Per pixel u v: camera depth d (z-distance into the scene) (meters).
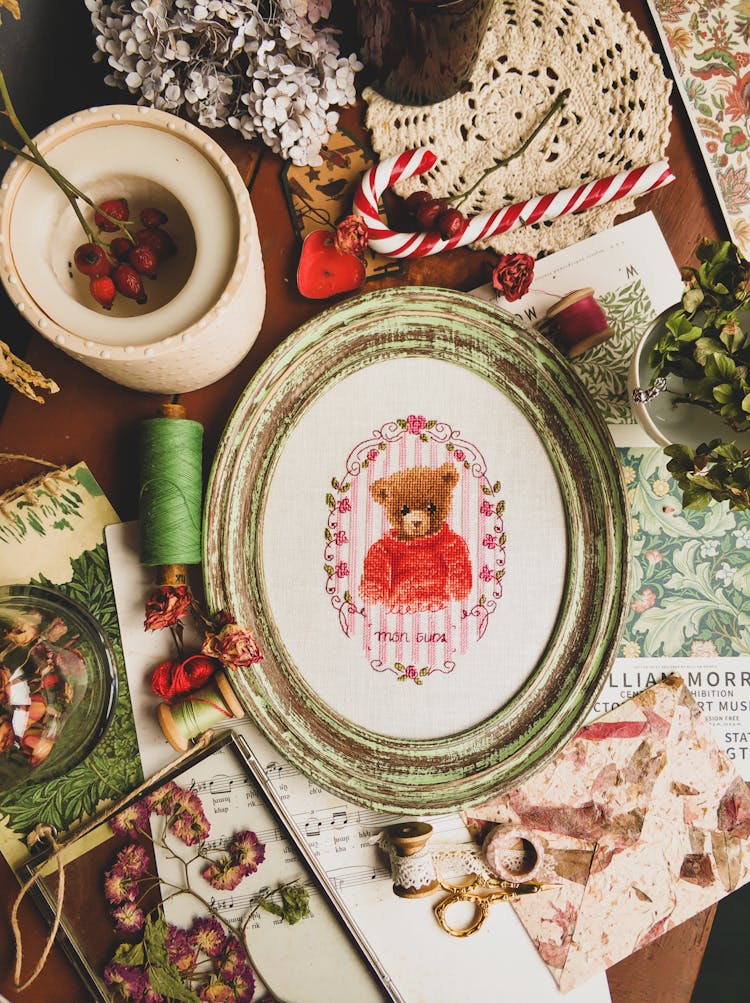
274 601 0.48
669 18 0.53
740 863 0.50
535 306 0.50
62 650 0.47
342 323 0.47
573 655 0.47
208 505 0.46
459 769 0.47
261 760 0.49
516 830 0.49
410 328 0.48
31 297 0.41
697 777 0.50
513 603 0.48
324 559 0.48
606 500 0.47
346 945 0.49
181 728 0.46
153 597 0.46
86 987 0.48
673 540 0.51
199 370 0.45
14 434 0.49
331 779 0.46
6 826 0.48
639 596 0.51
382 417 0.48
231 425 0.46
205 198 0.42
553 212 0.48
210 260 0.42
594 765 0.50
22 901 0.48
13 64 0.52
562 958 0.49
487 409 0.48
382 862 0.49
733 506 0.41
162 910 0.48
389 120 0.49
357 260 0.49
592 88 0.49
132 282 0.43
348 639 0.48
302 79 0.47
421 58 0.44
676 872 0.50
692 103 0.53
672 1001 0.50
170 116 0.41
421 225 0.48
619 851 0.49
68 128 0.41
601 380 0.51
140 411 0.49
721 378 0.41
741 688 0.51
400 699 0.47
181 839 0.48
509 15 0.49
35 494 0.48
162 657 0.49
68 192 0.38
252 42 0.46
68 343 0.40
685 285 0.50
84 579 0.49
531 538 0.48
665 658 0.51
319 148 0.49
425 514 0.48
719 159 0.52
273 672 0.47
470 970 0.49
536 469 0.48
